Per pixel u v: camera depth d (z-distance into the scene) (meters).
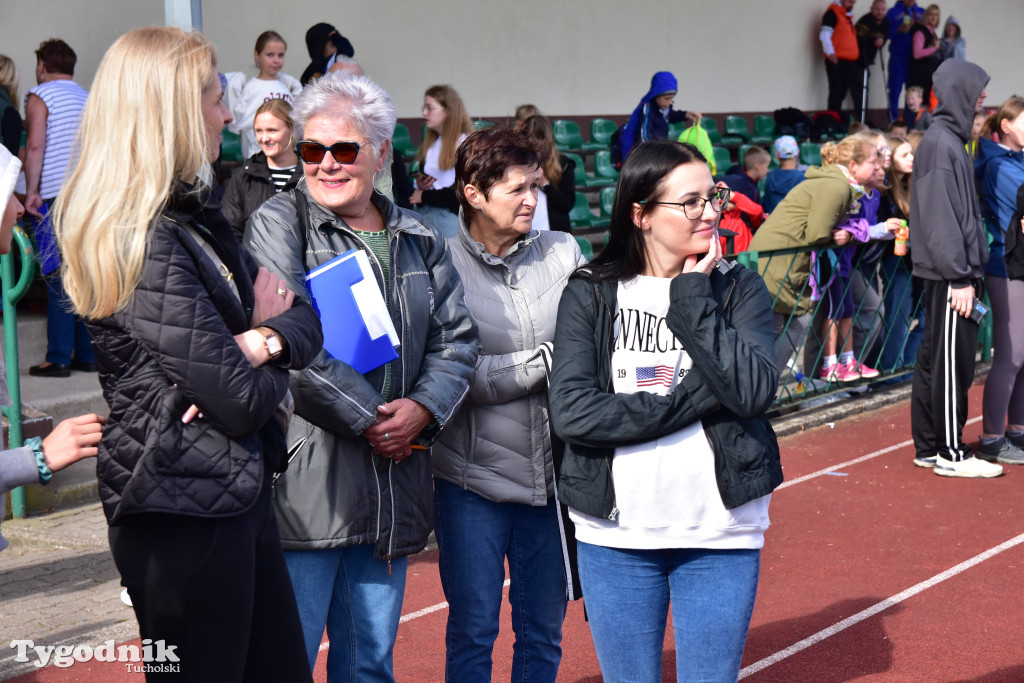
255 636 2.13
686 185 2.40
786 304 6.86
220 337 1.94
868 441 6.68
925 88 16.55
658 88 10.67
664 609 2.45
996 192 5.98
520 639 3.06
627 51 13.83
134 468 1.94
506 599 4.34
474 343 2.79
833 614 4.19
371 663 2.66
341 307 2.50
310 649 2.55
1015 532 5.11
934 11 16.72
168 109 1.93
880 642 3.94
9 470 1.99
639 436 2.32
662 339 2.44
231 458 1.98
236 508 1.97
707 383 2.31
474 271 2.98
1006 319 5.98
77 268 1.92
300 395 2.42
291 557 2.53
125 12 8.91
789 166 9.15
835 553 4.84
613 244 2.54
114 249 1.88
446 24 11.79
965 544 4.95
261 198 5.21
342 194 2.58
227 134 9.26
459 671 2.98
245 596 2.02
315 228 2.59
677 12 14.37
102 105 1.95
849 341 7.46
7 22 8.12
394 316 2.61
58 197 1.99
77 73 8.66
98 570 4.54
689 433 2.35
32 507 5.23
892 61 16.52
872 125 16.34
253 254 2.51
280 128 5.14
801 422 6.90
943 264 5.55
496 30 12.30
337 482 2.52
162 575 1.96
